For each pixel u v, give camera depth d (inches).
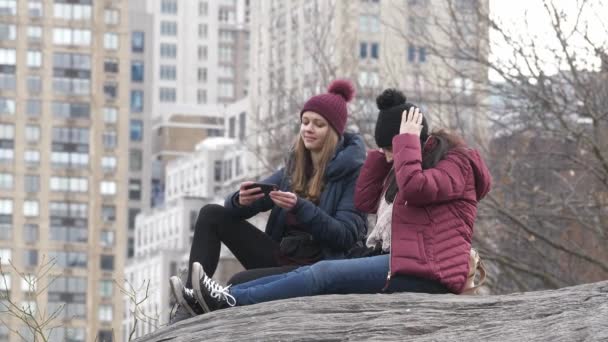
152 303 4687.5
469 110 1290.6
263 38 4003.4
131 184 6924.2
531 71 1031.6
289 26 3747.5
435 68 1364.4
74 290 5093.5
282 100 1560.0
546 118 1043.3
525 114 1055.6
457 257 386.0
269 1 3966.5
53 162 5285.4
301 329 358.9
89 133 5324.8
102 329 5078.7
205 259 425.1
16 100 5285.4
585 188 1098.7
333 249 425.7
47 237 5191.9
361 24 2736.2
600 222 1014.4
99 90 5349.4
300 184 434.9
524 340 330.3
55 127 5305.1
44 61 5349.4
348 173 428.1
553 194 1071.0
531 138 1071.0
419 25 1284.4
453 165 388.8
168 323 412.5
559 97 1055.0
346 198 426.3
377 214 410.9
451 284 384.2
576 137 999.6
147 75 7066.9
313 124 430.9
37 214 5216.5
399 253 385.7
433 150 393.4
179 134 7190.0
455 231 388.5
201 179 5620.1
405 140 386.9
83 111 5334.6
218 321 377.4
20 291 4972.9
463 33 1216.8
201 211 430.3
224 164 4271.7
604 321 327.6
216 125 7268.7
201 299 393.4
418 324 353.4
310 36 1836.9
